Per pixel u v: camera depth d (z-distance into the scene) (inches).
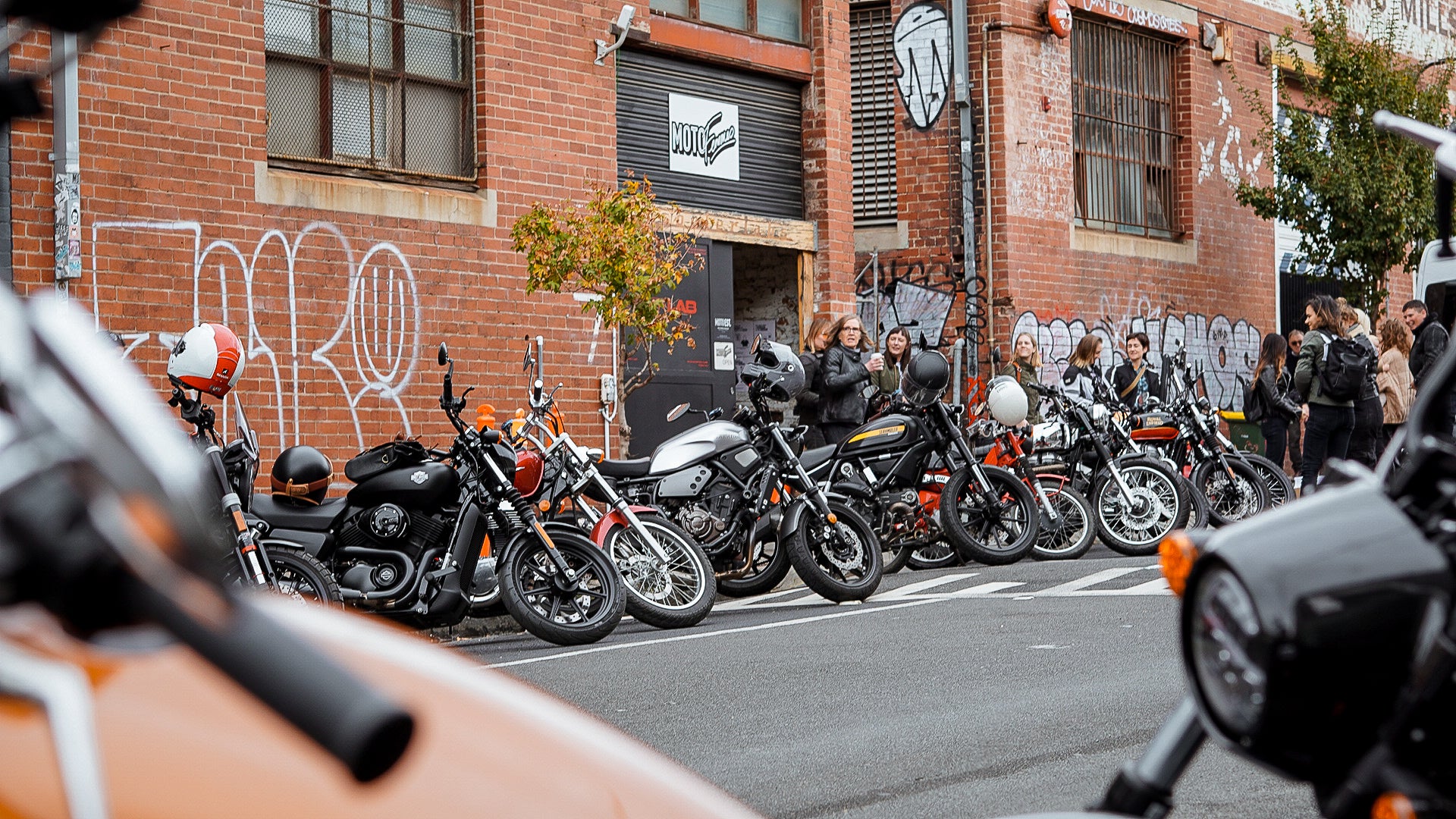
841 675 270.1
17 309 21.4
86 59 397.4
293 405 436.8
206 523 21.0
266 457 430.9
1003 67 667.4
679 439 380.8
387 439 457.1
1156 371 725.9
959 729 222.8
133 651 21.0
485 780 38.5
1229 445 518.9
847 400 482.0
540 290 483.8
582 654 307.7
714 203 568.1
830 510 377.4
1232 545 55.7
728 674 274.2
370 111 464.1
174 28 413.7
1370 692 53.2
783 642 313.4
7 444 20.1
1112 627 315.3
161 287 411.5
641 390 535.5
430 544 318.0
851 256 609.3
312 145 451.2
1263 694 53.1
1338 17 754.2
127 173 405.4
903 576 432.5
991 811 177.9
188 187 416.8
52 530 19.7
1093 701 239.6
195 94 418.3
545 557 323.0
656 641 323.3
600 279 452.1
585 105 511.8
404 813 35.6
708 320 560.4
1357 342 534.9
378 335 455.5
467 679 45.9
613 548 341.1
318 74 452.4
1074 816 60.7
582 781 40.3
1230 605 54.9
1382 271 751.1
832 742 216.5
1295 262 820.6
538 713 44.8
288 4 445.7
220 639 20.5
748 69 578.9
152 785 30.7
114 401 20.3
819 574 368.2
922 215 674.8
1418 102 749.9
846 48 609.0
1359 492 58.1
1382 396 586.6
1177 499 477.7
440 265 470.0
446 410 320.8
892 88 678.5
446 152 482.6
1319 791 56.6
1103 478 477.4
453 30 483.8
